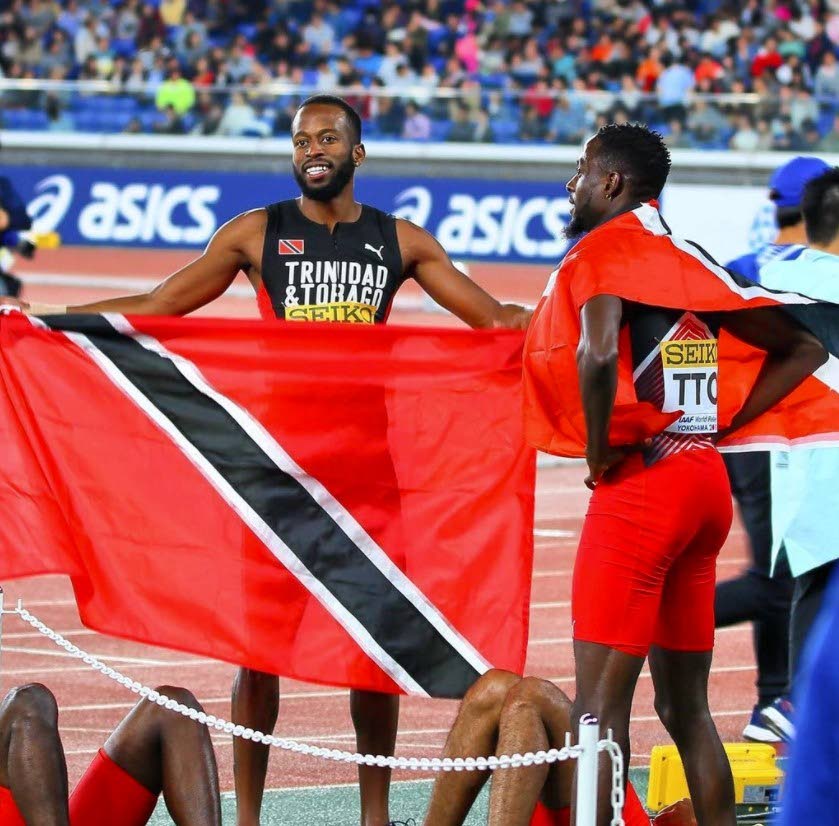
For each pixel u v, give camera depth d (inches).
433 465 576.4
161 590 559.5
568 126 2532.0
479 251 2534.5
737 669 946.1
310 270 593.0
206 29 2859.3
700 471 501.4
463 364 577.6
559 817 475.5
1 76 2770.7
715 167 2400.3
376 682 567.2
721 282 503.8
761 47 2608.3
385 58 2736.2
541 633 1027.3
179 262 2797.7
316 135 585.6
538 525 1408.7
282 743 445.1
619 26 2689.5
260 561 565.3
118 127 2669.8
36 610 1079.0
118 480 561.6
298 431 570.9
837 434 550.3
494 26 2746.1
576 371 497.7
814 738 261.1
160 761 480.1
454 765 427.8
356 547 571.8
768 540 732.7
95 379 563.8
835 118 2391.7
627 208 517.3
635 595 497.7
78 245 2669.8
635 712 841.5
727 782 526.3
